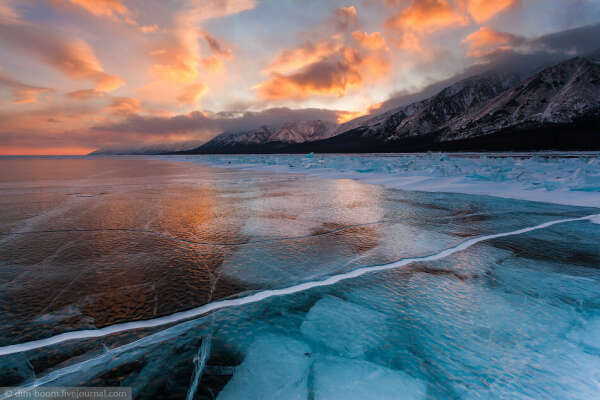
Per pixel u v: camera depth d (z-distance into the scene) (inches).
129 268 130.9
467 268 127.3
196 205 282.2
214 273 125.2
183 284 115.1
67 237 178.1
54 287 112.5
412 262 135.3
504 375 66.0
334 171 678.5
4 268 130.6
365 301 100.6
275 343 79.1
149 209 263.4
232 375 67.7
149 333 84.1
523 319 87.5
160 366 70.8
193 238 175.5
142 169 957.8
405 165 609.6
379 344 77.8
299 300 101.9
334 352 75.4
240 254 147.9
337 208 262.5
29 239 174.6
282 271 127.0
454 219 217.3
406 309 94.7
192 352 75.7
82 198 328.2
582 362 69.2
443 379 65.5
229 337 82.0
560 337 78.7
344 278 119.1
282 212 247.4
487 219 215.3
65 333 84.0
